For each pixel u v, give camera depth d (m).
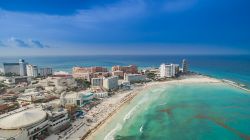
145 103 136.88
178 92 173.38
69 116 102.38
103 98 151.62
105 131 89.94
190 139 83.62
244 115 112.44
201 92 173.50
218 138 84.62
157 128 94.25
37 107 106.00
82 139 81.94
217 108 125.50
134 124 98.62
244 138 84.62
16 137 70.94
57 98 145.62
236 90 182.25
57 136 84.38
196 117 109.44
